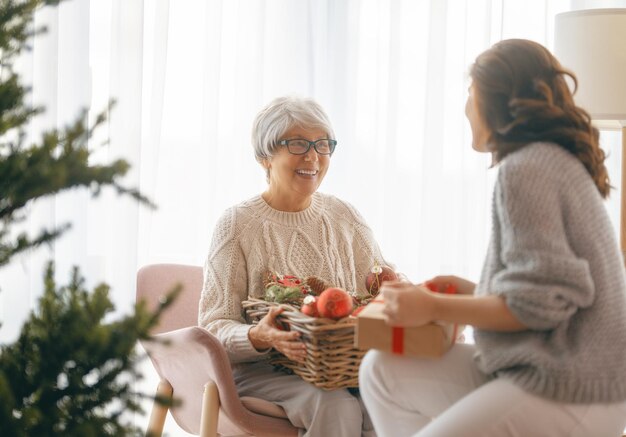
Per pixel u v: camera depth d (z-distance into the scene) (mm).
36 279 2387
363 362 1477
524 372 1297
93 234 2475
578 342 1284
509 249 1286
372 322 1373
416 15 2906
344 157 2865
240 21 2734
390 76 2857
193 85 2691
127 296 2469
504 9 3000
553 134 1351
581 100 2352
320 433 1763
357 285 2145
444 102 2889
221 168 2744
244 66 2742
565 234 1294
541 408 1280
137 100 2484
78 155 1053
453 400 1411
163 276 2127
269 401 1864
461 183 2908
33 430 999
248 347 1832
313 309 1727
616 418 1316
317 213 2125
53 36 2383
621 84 2322
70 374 1074
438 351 1345
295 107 2043
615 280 1312
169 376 1984
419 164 2926
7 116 1107
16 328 2371
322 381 1746
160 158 2674
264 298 1948
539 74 1398
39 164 1025
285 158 2029
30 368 1070
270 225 2057
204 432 1774
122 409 1102
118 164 1077
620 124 2627
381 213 2906
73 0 2436
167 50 2648
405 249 2934
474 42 2930
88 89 2475
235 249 2016
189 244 2695
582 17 2357
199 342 1741
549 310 1245
